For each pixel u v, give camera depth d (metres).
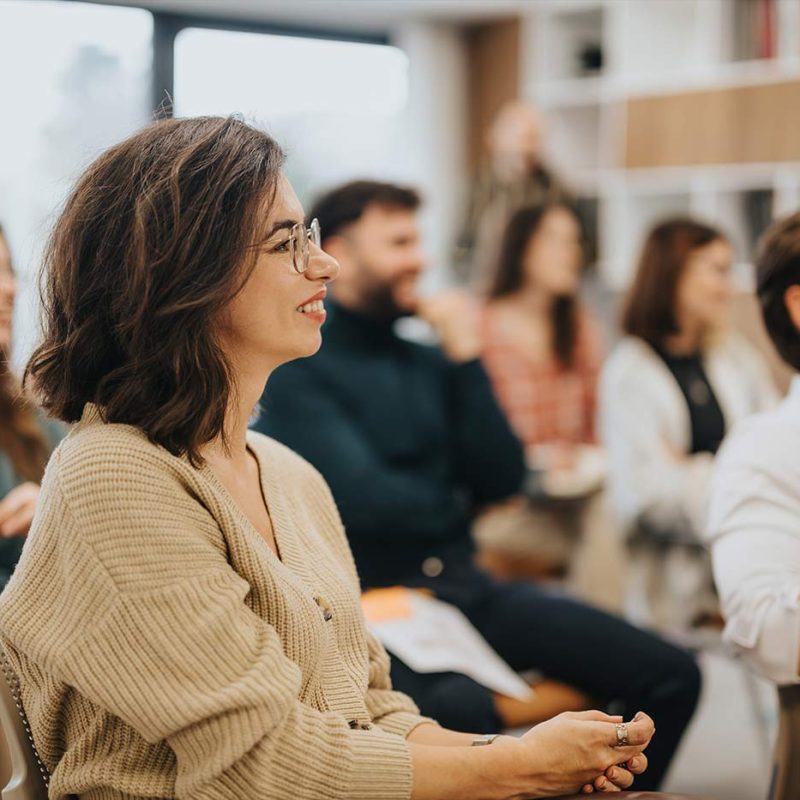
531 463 3.42
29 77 5.36
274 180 1.23
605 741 1.29
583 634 2.28
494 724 2.09
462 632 2.23
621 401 3.20
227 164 1.20
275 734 1.15
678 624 3.06
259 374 1.29
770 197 4.89
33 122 5.40
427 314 2.59
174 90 5.80
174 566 1.13
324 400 2.40
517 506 3.40
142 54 5.73
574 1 5.55
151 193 1.17
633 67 5.33
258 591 1.21
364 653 1.38
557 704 2.23
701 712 3.51
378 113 6.32
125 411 1.18
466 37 6.19
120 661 1.12
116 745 1.18
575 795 1.29
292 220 1.25
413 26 6.10
